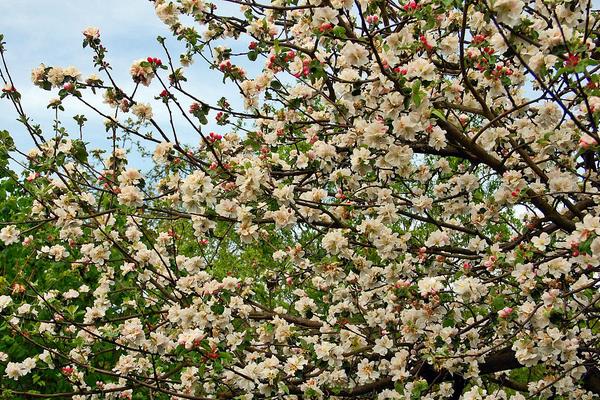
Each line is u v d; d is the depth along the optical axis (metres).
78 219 4.34
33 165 4.51
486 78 3.72
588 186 4.22
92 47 4.14
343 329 4.33
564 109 3.19
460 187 4.34
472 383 4.94
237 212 3.99
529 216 5.07
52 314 4.55
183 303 4.62
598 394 4.58
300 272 5.41
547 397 4.43
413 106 3.58
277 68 4.56
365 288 4.29
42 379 5.50
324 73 3.61
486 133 3.98
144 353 4.32
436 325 4.04
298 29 4.38
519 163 4.43
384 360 4.26
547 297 3.34
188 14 4.26
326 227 4.52
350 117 4.30
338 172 4.04
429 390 4.63
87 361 4.75
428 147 4.27
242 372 3.82
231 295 4.49
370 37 3.43
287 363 4.09
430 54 3.78
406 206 4.77
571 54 2.97
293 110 4.63
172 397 4.46
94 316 4.76
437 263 4.49
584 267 3.49
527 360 3.66
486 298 4.04
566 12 3.18
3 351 5.39
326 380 4.09
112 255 5.54
